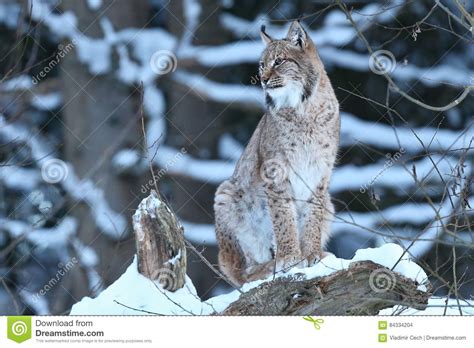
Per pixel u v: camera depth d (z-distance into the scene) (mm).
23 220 14797
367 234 15156
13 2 15312
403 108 16000
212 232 15391
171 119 16281
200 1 16531
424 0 15594
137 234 7578
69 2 15305
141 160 15000
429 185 14070
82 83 15109
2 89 12633
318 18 16438
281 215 9633
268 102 9812
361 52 16172
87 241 14422
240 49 15945
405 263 7379
